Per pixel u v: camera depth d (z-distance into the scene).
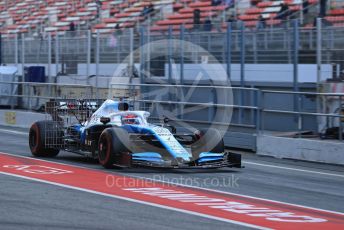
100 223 9.17
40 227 8.80
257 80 27.52
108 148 14.89
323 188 13.84
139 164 14.15
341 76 24.33
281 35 26.52
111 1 49.66
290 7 35.00
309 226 9.48
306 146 19.09
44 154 17.86
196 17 37.56
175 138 15.38
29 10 58.88
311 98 19.89
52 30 51.91
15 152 19.08
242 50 27.45
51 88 27.84
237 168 16.70
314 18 30.23
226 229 9.05
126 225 9.09
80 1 54.16
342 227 9.49
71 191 11.91
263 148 20.53
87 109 17.61
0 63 39.91
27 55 38.44
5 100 31.11
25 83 29.70
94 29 47.22
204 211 10.37
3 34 55.16
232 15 36.97
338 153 18.19
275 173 16.16
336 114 18.77
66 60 35.00
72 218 9.46
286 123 20.17
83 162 16.69
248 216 10.09
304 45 25.84
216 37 28.45
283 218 10.05
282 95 20.92
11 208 10.11
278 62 26.69
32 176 13.81
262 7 37.16
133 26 43.69
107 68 32.72
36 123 17.81
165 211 10.25
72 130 17.27
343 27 24.31
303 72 25.91
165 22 41.81
